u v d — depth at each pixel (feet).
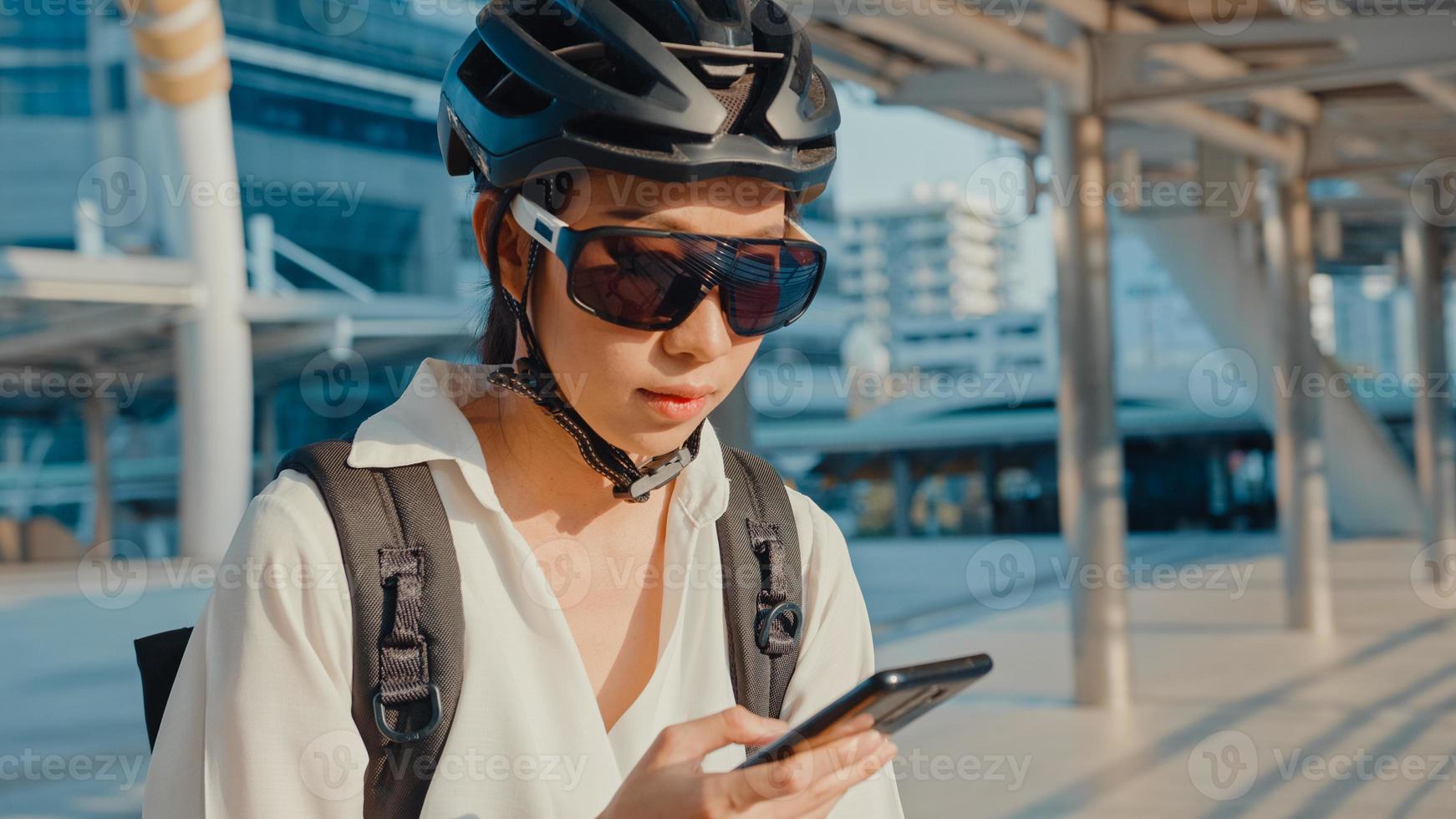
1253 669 28.25
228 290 68.13
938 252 407.44
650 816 2.66
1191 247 47.39
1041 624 37.01
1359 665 28.25
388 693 3.10
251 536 3.16
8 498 140.36
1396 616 36.91
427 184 130.21
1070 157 23.43
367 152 126.21
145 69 42.29
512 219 3.40
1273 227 33.35
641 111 3.05
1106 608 24.11
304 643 3.06
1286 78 22.12
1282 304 33.78
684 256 3.05
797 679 3.79
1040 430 90.74
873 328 182.39
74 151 140.05
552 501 3.59
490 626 3.24
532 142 3.17
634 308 3.05
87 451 150.00
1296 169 32.94
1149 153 34.73
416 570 3.18
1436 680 26.11
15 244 140.97
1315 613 33.88
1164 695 25.16
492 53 3.48
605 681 3.54
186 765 3.18
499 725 3.18
